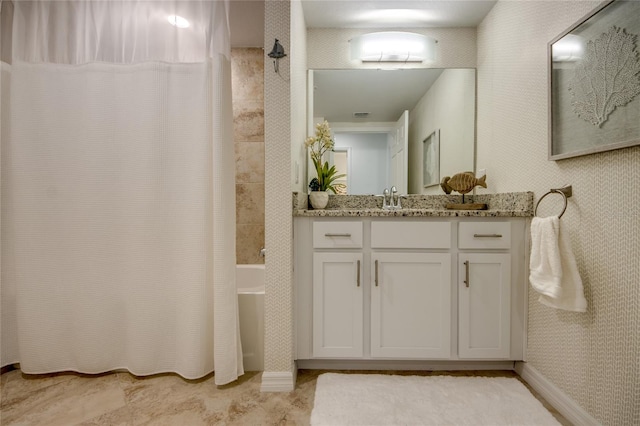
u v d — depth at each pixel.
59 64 1.63
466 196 2.23
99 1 1.61
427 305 1.64
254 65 2.47
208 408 1.41
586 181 1.27
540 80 1.55
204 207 1.58
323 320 1.65
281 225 1.56
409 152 2.31
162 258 1.61
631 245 1.08
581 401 1.29
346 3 2.02
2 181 1.70
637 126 1.03
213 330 1.65
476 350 1.64
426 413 1.36
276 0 1.55
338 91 2.32
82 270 1.65
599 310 1.21
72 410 1.40
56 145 1.63
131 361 1.64
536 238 1.36
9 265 1.73
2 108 1.69
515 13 1.78
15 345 1.74
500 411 1.37
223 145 1.54
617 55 1.09
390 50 2.26
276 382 1.54
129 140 1.61
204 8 1.59
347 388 1.55
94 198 1.63
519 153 1.74
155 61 1.57
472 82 2.28
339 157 2.33
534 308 1.58
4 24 1.71
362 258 1.65
